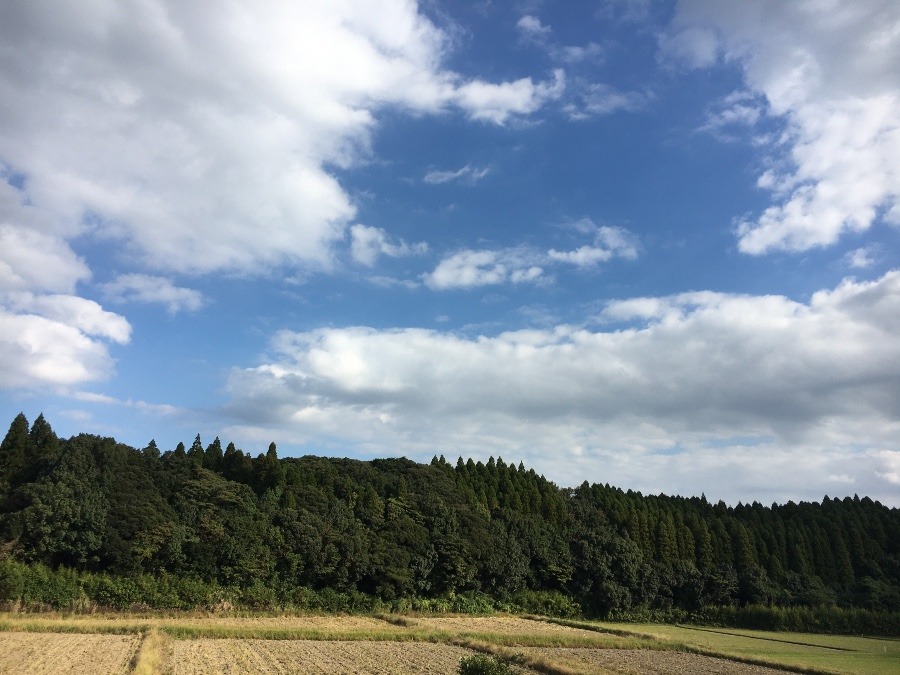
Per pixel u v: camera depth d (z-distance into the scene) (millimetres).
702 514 135375
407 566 81938
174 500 76188
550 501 113438
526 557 95375
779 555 111688
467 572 86000
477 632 62438
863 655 59656
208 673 33250
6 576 54875
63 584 58094
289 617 68812
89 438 75438
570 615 91562
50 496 62875
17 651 37250
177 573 67688
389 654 44875
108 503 67062
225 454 91312
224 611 65875
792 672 45438
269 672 34500
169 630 50125
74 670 31719
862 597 102625
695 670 44531
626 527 111188
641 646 58750
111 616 58094
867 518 124625
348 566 77625
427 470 110875
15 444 71062
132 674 29922
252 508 78125
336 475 99688
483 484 114562
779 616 90312
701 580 100062
